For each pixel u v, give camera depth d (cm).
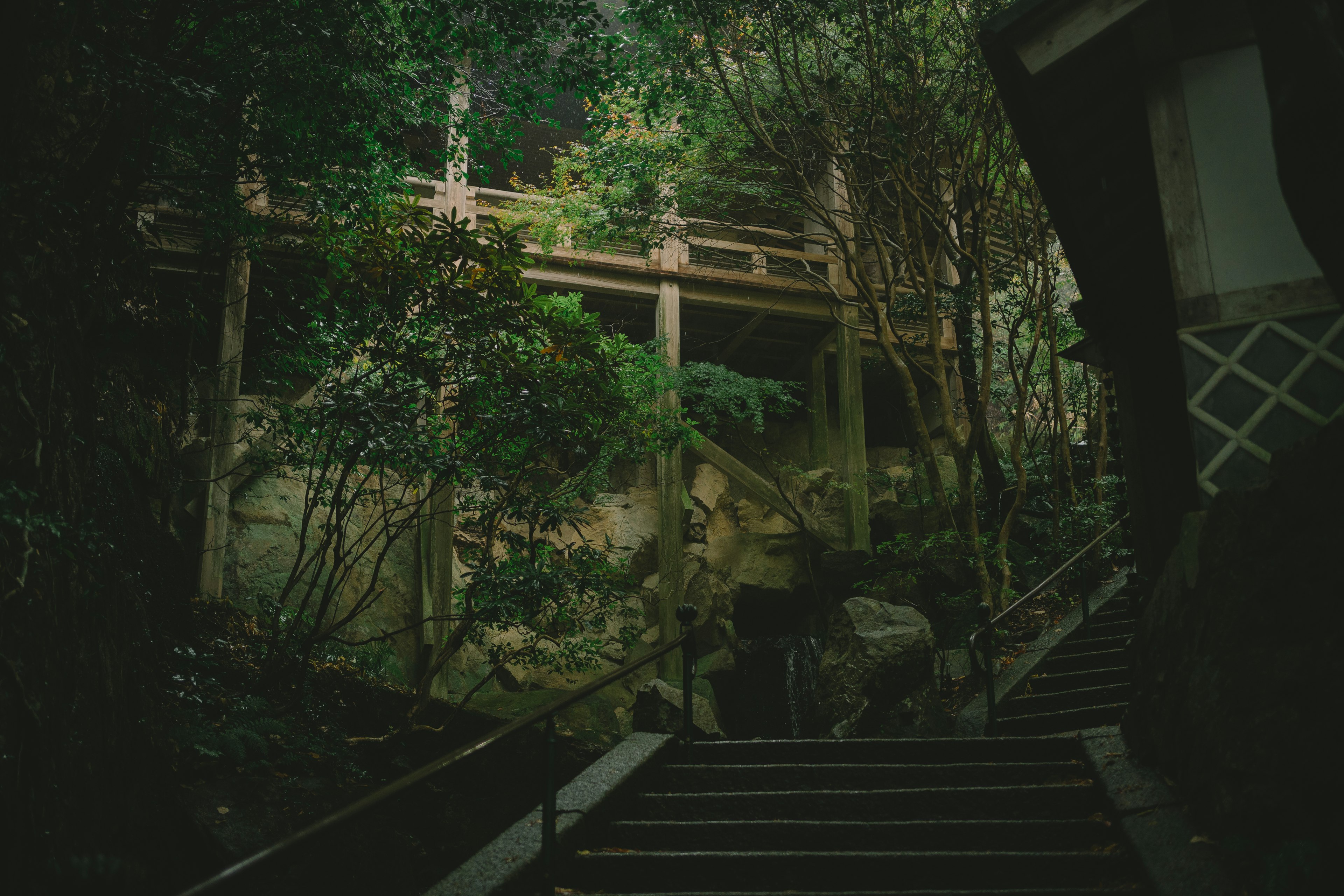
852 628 1098
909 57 1165
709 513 1739
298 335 825
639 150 1281
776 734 1540
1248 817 376
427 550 1318
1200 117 512
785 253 1563
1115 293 688
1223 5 518
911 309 1414
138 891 513
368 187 807
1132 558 942
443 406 950
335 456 801
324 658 1002
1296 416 460
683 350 1816
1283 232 485
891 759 570
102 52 589
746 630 1747
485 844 894
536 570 848
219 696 746
